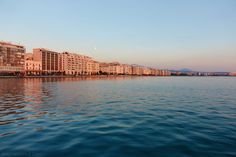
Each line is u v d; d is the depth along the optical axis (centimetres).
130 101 2470
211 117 1504
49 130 1127
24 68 13575
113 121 1362
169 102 2389
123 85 6256
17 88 4381
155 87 5397
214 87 5456
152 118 1466
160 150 834
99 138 986
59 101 2391
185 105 2145
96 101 2439
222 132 1095
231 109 1883
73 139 969
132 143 916
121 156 773
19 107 1927
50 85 5512
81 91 3838
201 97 2973
